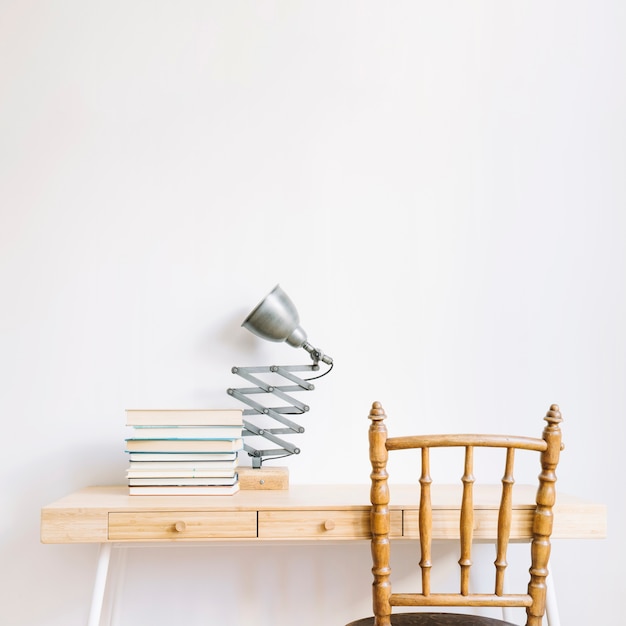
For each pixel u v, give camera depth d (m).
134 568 2.04
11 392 2.03
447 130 2.14
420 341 2.09
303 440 2.05
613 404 2.09
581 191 2.13
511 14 2.16
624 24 2.14
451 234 2.11
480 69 2.15
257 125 2.12
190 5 2.13
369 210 2.11
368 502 1.64
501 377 2.09
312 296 2.08
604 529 1.62
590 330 2.11
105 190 2.09
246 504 1.62
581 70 2.14
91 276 2.06
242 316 2.07
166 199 2.09
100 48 2.11
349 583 2.05
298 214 2.10
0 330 2.04
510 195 2.13
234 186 2.10
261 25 2.14
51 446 2.03
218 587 2.04
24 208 2.07
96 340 2.05
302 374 2.07
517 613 1.97
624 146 2.15
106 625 2.00
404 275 2.10
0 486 2.01
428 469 1.51
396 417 2.07
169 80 2.11
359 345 2.08
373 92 2.14
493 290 2.11
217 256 2.08
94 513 1.58
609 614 2.06
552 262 2.12
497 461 2.06
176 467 1.76
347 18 2.15
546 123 2.15
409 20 2.15
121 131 2.10
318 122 2.12
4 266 2.05
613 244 2.12
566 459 2.08
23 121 2.09
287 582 2.04
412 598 1.50
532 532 1.57
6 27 2.10
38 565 2.00
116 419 2.04
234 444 1.78
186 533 1.58
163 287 2.07
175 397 2.05
